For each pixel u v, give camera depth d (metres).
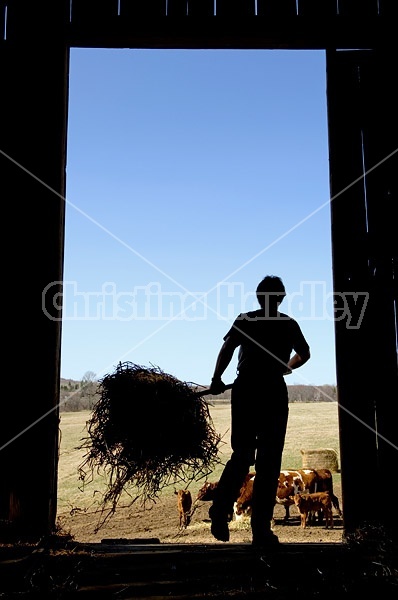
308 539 9.46
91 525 11.33
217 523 4.48
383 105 5.31
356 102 5.32
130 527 11.15
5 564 3.69
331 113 5.31
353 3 5.41
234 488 4.54
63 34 5.26
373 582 3.39
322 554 3.98
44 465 4.79
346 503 4.92
